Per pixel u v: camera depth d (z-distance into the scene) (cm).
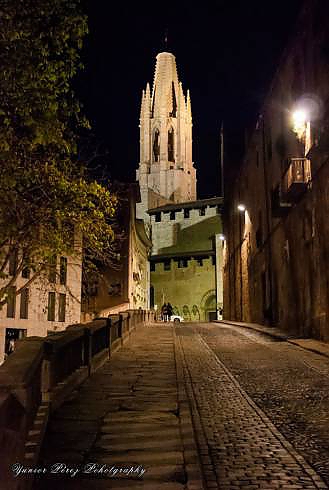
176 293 7138
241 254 4412
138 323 3106
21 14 1370
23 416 514
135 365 1525
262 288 3484
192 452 713
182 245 7594
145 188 8725
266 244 3331
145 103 12750
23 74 1367
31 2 1372
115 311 4347
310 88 2300
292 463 667
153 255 7419
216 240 6844
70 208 1847
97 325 1470
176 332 2822
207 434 805
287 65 2708
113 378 1295
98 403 1012
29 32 1380
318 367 1465
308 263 2386
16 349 767
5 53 1362
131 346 2045
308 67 2330
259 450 722
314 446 737
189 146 12900
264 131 3388
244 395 1098
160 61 13012
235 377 1327
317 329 2239
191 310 6988
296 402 1023
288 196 2503
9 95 1398
